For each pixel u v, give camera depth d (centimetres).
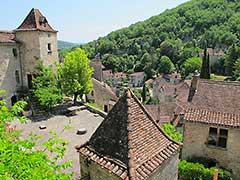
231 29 11850
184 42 13425
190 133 1716
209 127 1655
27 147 597
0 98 2698
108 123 720
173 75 9512
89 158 684
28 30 2806
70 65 2812
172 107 3909
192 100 1814
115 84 9631
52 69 3117
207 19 13212
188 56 10994
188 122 1703
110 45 13900
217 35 11656
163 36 13338
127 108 699
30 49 2883
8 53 2752
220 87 1842
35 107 2652
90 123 2355
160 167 669
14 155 504
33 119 2448
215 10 13838
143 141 673
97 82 4291
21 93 2923
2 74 2698
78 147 737
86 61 2883
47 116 2556
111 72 10831
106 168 626
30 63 2933
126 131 660
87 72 2906
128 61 12250
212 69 9944
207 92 1834
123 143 647
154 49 12619
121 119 693
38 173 508
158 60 11444
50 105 2623
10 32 2995
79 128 2206
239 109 1650
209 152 1691
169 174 732
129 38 14988
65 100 3158
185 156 1762
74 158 1588
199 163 1667
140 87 10394
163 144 722
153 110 3850
